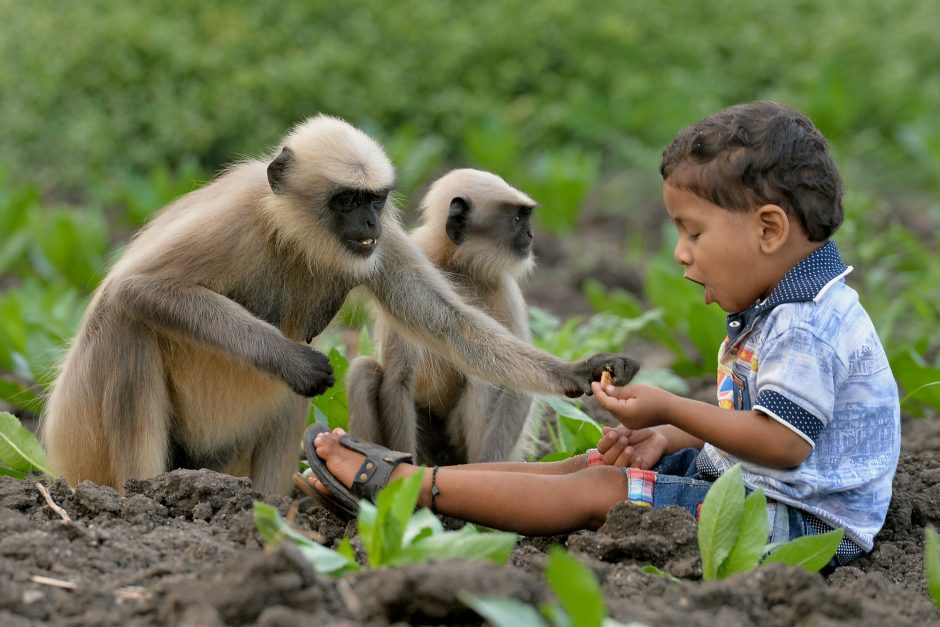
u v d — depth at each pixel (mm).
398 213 7680
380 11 21281
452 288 7613
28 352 10289
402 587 4555
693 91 20500
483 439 7797
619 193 19156
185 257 6824
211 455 7590
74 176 18672
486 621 4586
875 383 5883
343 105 19688
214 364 7125
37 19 20109
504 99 20812
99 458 7070
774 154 5766
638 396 5863
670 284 12477
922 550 6320
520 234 8203
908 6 23000
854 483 5793
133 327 6828
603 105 20734
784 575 5074
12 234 15453
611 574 5363
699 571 5500
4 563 5133
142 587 5066
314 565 4820
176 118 19078
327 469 6230
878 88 20734
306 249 7070
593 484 6109
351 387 7770
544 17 21688
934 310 11711
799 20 22781
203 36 20656
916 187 18922
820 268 5883
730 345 6074
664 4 22719
